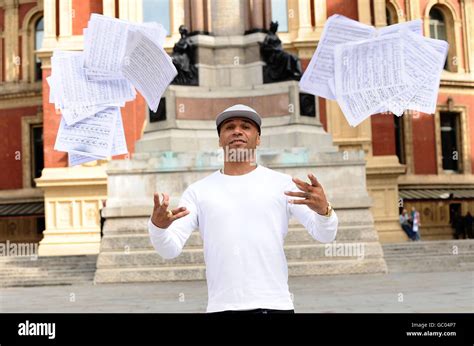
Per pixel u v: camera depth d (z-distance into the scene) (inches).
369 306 538.9
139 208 856.3
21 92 1982.0
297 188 203.8
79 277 988.6
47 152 1665.8
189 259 853.8
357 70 245.1
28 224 1907.0
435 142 1963.6
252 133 209.5
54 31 1705.2
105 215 859.4
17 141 1990.7
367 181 1683.1
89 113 238.7
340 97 246.8
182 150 871.1
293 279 818.8
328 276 847.7
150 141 888.3
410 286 717.9
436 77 240.8
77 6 1705.2
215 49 920.3
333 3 1715.1
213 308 193.9
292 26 1711.4
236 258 194.2
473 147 2015.3
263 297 193.2
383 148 1696.6
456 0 2033.7
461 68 2021.4
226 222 197.0
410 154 1931.6
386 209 1675.7
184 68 896.3
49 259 1119.6
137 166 860.0
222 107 894.4
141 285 824.9
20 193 1967.3
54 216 1638.8
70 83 239.0
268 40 904.9
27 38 2018.9
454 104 1995.6
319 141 889.5
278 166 848.9
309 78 252.8
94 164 1643.7
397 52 240.2
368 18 1715.1
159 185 856.9
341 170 860.6
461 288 689.6
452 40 2027.6
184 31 910.4
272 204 199.8
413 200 1861.5
